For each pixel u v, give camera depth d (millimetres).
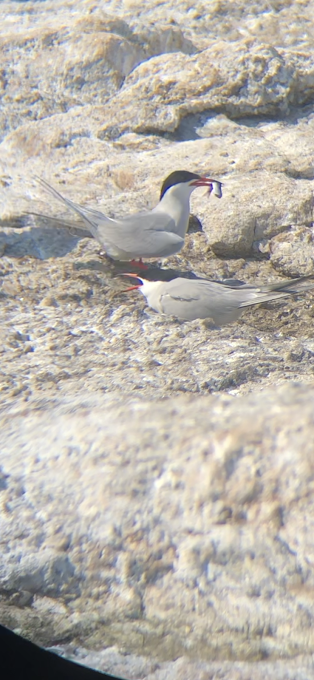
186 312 10125
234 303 9930
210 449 7922
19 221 12453
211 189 11750
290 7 18469
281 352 9500
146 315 10375
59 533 7949
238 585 7477
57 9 19047
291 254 11906
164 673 7355
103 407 8453
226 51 15445
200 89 15062
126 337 9844
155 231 11039
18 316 10359
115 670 7441
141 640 7555
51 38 16438
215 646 7371
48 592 7902
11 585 7953
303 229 12148
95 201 12922
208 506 7742
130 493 7906
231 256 12375
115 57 15898
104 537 7840
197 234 12578
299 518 7535
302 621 7230
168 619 7547
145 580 7699
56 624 7758
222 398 8430
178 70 15383
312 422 7945
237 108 15055
